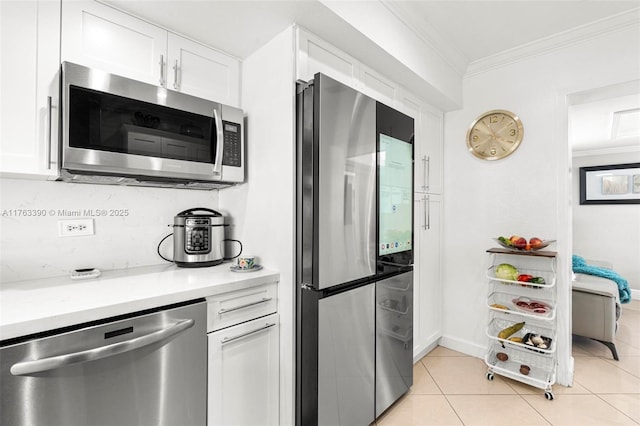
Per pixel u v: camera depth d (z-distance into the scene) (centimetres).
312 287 140
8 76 108
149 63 143
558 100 221
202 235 166
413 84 218
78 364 96
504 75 245
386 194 175
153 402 111
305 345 144
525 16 193
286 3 132
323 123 138
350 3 149
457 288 270
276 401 151
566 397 201
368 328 163
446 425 173
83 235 150
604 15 193
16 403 86
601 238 484
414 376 227
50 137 116
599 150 484
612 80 199
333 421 145
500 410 187
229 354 133
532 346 206
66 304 101
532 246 211
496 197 249
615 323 270
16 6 110
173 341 116
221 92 170
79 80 116
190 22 145
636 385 216
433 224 262
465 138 266
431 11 187
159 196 176
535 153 231
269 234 161
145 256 171
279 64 154
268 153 161
